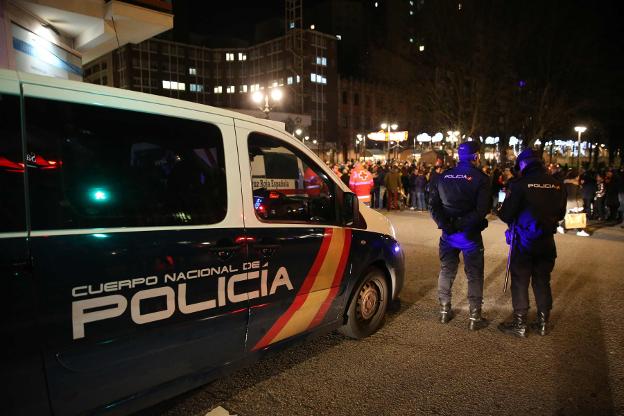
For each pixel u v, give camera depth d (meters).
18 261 1.84
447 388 3.18
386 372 3.41
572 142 40.75
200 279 2.51
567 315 4.73
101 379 2.13
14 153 1.90
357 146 74.38
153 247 2.29
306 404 2.95
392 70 33.72
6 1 6.39
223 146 2.76
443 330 4.29
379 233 4.09
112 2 7.86
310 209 3.41
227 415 2.81
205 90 83.50
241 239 2.73
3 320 1.80
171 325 2.38
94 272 2.07
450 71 28.36
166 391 2.44
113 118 2.26
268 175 4.30
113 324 2.14
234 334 2.75
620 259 7.52
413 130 69.62
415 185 15.51
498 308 4.96
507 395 3.09
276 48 78.62
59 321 1.96
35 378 1.91
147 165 2.37
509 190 4.09
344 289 3.65
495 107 28.34
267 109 19.14
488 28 26.44
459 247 4.23
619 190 12.17
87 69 84.44
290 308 3.12
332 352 3.76
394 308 4.93
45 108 2.02
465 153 4.09
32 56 7.29
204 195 2.60
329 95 78.06
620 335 4.16
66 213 2.03
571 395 3.09
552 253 4.10
